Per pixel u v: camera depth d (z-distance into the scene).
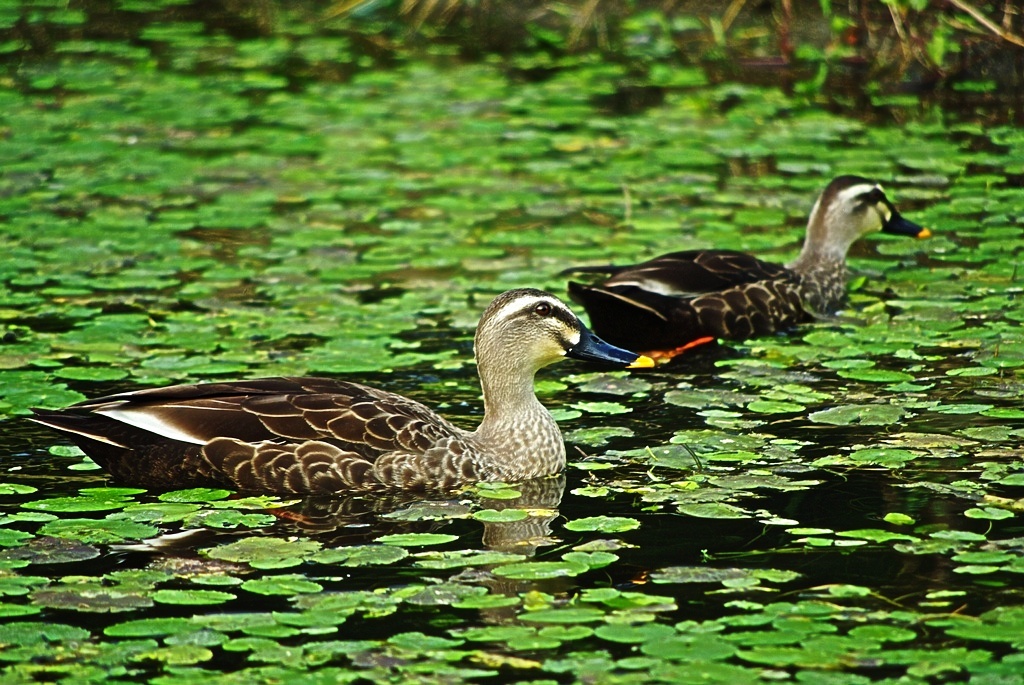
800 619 9.45
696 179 20.94
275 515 11.40
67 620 9.50
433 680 8.75
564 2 28.69
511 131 23.30
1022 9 24.44
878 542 10.62
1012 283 16.91
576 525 11.07
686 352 15.50
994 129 23.12
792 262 17.47
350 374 14.38
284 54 27.77
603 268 16.62
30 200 19.94
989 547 10.48
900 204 19.77
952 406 13.33
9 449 12.56
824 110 24.33
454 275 17.45
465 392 14.05
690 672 8.80
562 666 8.91
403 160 21.92
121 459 11.88
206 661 8.99
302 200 20.19
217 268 17.52
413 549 10.72
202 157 22.05
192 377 14.05
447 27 29.06
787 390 13.98
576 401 13.96
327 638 9.30
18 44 28.33
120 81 26.20
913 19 24.95
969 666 8.82
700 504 11.39
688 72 26.28
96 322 15.62
